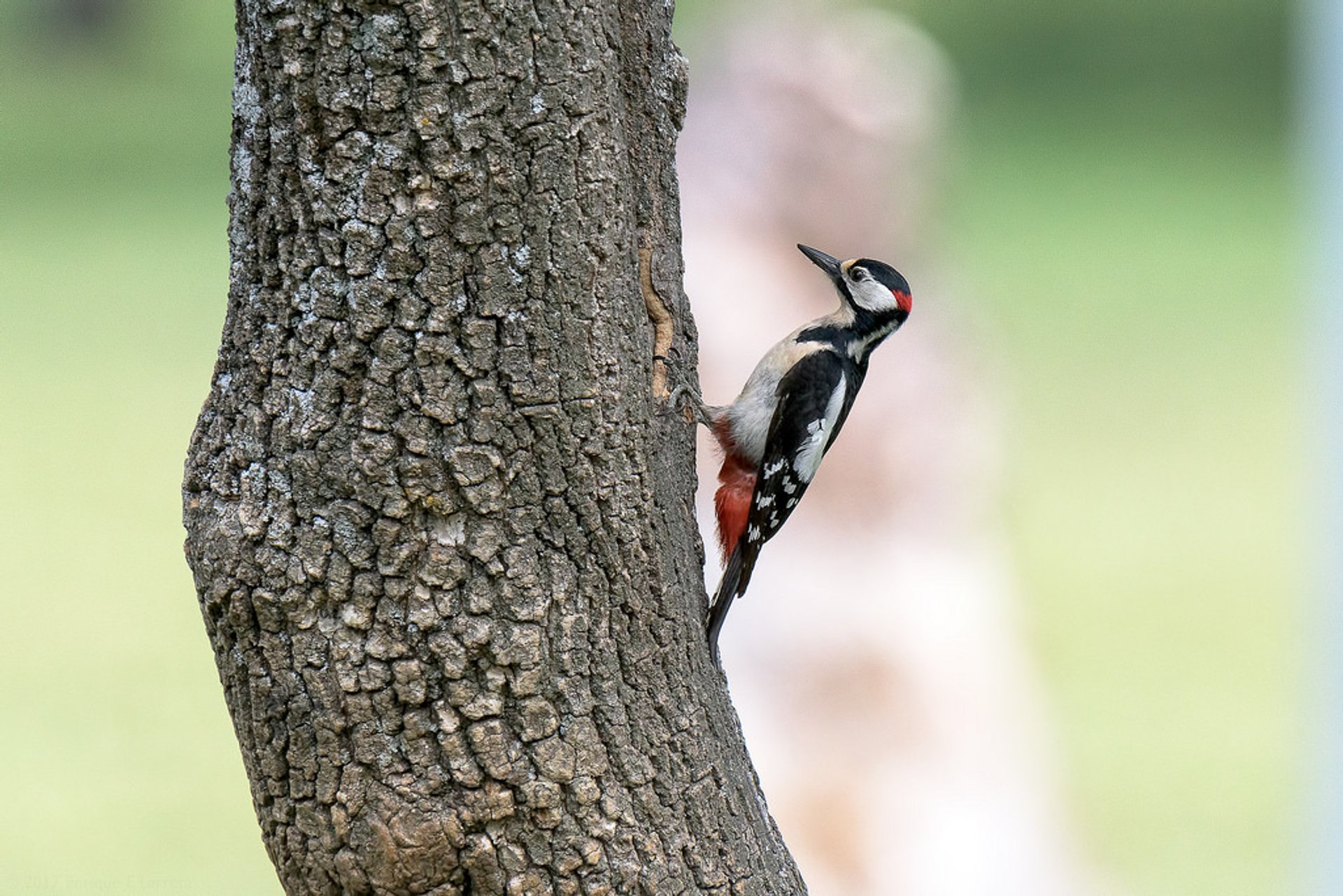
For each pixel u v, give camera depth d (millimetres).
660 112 6777
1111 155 46406
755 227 12570
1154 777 16812
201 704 18328
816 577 12531
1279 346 32156
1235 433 27547
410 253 5926
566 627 6199
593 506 6211
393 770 6117
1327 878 14273
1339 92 13602
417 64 5812
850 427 12617
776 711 12523
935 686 12672
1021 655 13367
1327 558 14008
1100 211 41625
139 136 51406
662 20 6746
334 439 6016
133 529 23922
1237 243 38969
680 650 6551
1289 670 18719
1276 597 21156
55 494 25344
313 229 5953
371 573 6047
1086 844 14289
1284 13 53625
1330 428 13734
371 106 5840
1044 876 12734
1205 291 35625
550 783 6195
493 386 6027
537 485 6125
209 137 51625
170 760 16828
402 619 6055
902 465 12789
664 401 6715
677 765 6488
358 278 5941
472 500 6051
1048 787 13102
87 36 61656
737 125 12648
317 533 6039
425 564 6047
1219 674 18891
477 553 6074
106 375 31438
